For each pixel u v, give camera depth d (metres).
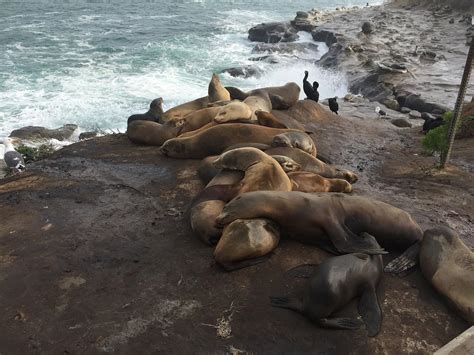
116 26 40.06
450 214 6.80
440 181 8.16
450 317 4.66
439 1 47.66
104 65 27.06
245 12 53.88
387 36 35.31
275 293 4.82
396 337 4.39
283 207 5.27
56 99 20.61
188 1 59.00
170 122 9.00
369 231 5.46
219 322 4.50
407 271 5.20
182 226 6.07
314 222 5.27
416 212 6.78
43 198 6.89
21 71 24.56
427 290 4.98
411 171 8.72
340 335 4.39
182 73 26.72
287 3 63.91
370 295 4.71
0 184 7.56
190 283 5.00
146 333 4.40
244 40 38.75
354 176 7.45
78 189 7.17
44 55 28.42
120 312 4.63
